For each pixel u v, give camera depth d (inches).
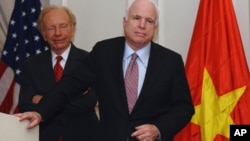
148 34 102.4
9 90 165.3
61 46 133.9
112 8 170.7
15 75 165.6
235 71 140.7
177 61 104.6
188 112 101.1
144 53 104.4
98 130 101.3
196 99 143.3
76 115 125.5
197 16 149.5
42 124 123.0
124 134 96.5
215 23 146.3
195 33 148.0
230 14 145.6
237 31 144.1
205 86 143.3
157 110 100.1
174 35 160.7
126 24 104.1
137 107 98.0
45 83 128.9
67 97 106.0
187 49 158.6
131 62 103.4
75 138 123.9
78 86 106.7
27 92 128.1
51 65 132.7
